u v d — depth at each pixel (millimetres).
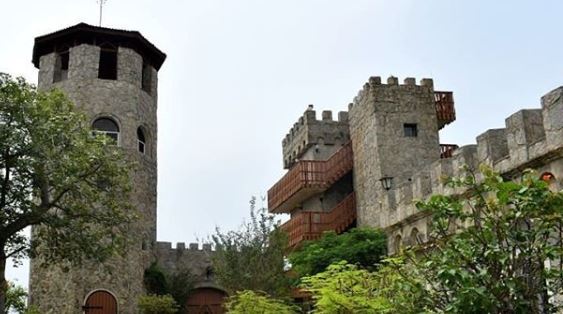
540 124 13984
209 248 44469
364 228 31844
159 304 35562
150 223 39469
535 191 7969
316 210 40594
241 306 22891
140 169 38812
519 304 7711
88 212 25312
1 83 23516
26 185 23938
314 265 28828
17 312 33281
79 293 34562
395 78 36531
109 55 42344
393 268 11086
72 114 25062
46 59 40125
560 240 8164
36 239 27078
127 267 36531
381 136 35188
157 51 42312
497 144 15352
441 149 36281
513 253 7965
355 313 13055
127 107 38938
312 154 43094
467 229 8414
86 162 24172
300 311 26812
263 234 31156
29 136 23125
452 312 7758
